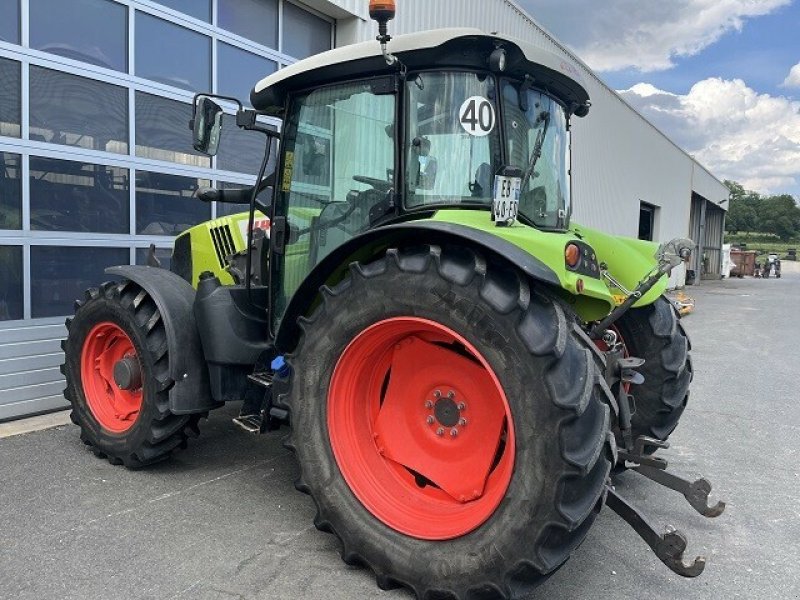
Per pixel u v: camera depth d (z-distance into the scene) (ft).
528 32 36.32
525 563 7.25
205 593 8.07
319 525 8.82
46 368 15.98
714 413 17.94
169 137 18.90
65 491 11.11
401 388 9.11
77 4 16.34
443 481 8.60
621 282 12.16
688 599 8.37
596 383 7.63
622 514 8.25
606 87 49.98
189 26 19.26
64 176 16.22
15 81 15.15
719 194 112.06
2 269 15.11
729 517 10.98
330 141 10.18
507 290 7.61
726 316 45.21
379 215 9.45
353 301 8.47
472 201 9.05
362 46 9.29
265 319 11.55
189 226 19.63
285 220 10.84
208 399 11.60
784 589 8.68
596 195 50.06
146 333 11.51
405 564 7.98
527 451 7.29
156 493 11.10
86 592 8.03
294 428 8.95
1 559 8.79
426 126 9.12
